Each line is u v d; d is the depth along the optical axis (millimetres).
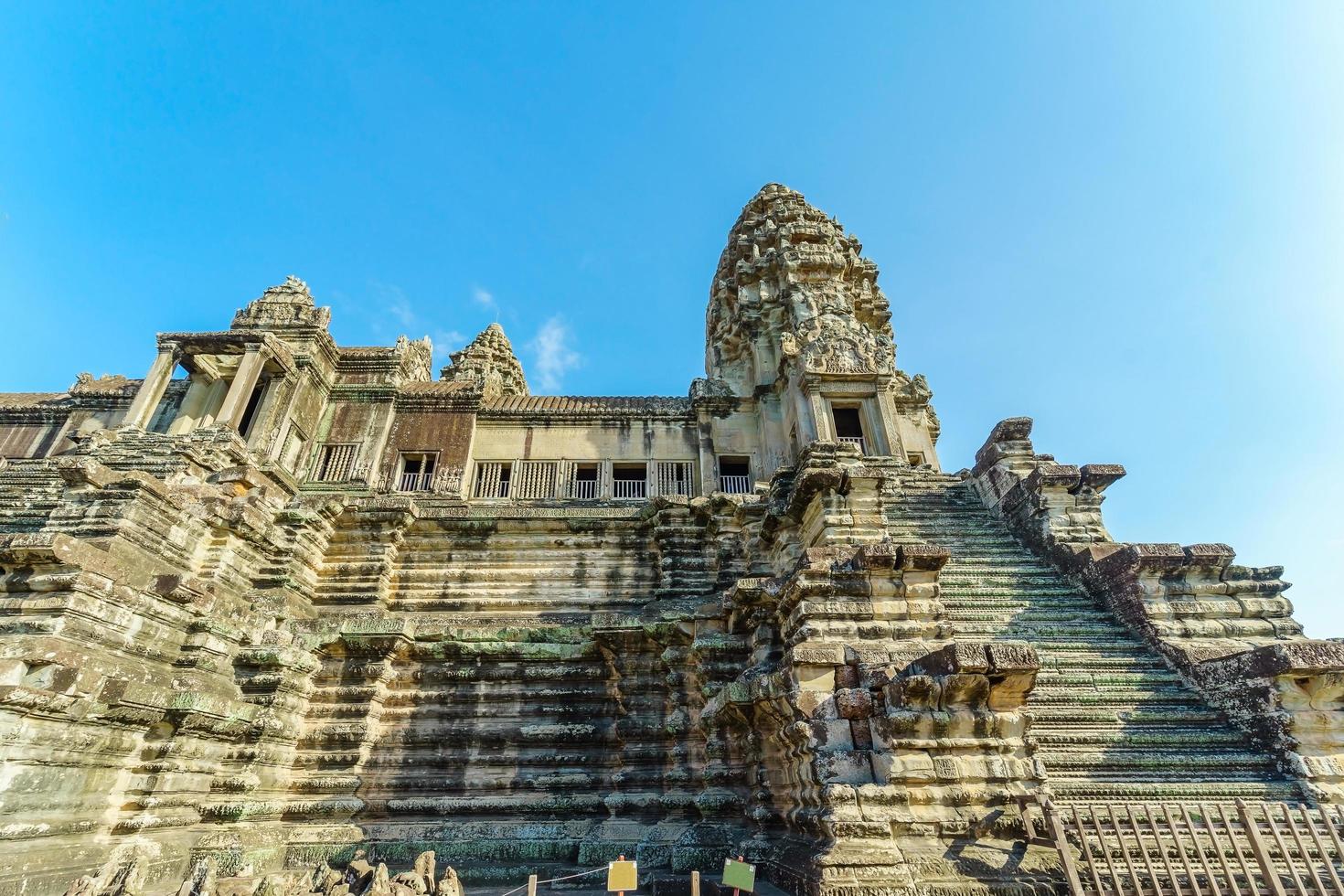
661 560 17281
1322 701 10320
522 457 22141
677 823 11781
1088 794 9445
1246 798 9414
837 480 14750
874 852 7410
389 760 13227
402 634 14062
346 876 7977
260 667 12852
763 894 8578
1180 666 12234
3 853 8086
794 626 10914
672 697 13383
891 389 21719
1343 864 7664
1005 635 13352
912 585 10602
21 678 8820
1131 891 6945
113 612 10391
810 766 8820
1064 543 15953
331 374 22938
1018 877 7148
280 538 16031
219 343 20234
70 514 12734
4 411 24297
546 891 10359
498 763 13266
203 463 16797
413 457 21797
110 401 24391
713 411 23203
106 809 9859
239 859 10594
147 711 10477
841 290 24641
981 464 19844
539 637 14500
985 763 8141
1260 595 13523
